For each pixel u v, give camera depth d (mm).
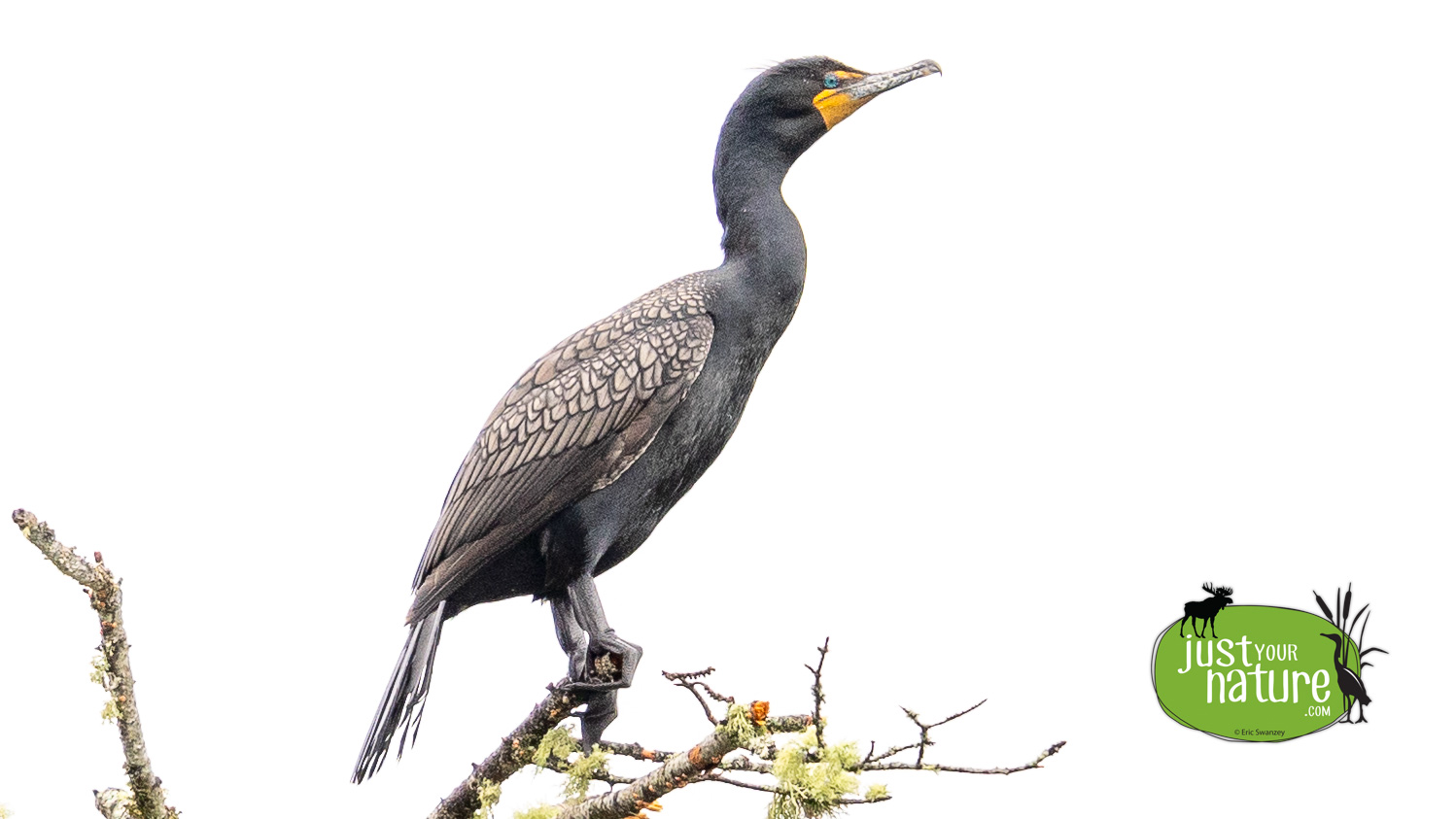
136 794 9195
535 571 10812
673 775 8859
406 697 10406
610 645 10273
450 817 10312
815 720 8297
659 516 11094
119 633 8750
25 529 8164
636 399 10406
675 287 10984
